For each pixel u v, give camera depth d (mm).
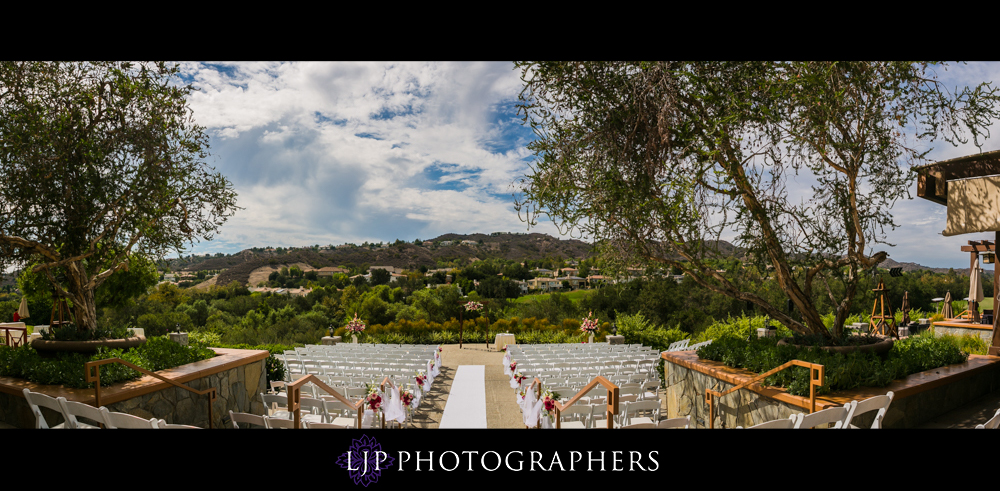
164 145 7309
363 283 64875
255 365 8133
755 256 6734
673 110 4996
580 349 12539
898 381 5773
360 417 5805
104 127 7215
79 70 7078
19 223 6723
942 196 8039
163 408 5918
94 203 7090
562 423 6629
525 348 12680
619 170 5629
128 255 7812
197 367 6625
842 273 7082
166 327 31000
